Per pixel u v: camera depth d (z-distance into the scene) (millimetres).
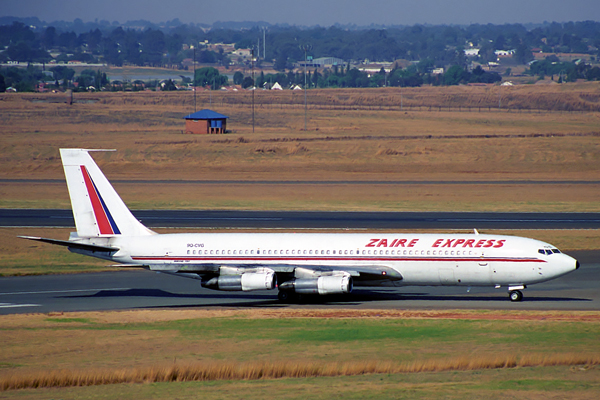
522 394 110000
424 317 178750
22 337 159250
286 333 161625
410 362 133000
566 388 113438
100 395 115000
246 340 155125
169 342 154000
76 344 152750
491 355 137875
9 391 118875
